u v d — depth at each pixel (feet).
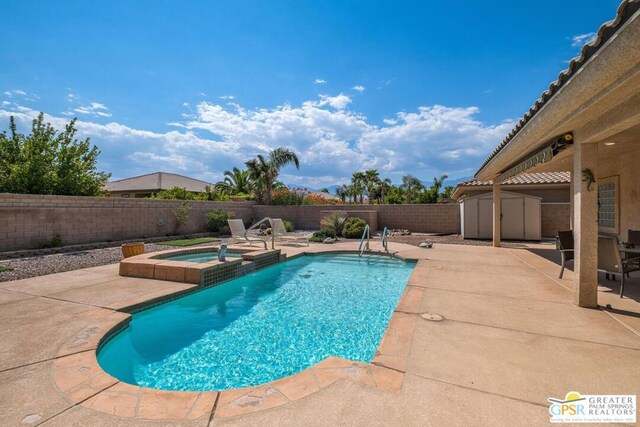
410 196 136.77
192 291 19.34
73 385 8.55
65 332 12.15
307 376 9.00
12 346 10.89
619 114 11.75
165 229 48.73
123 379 10.97
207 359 12.37
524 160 25.95
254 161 71.00
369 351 13.02
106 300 16.37
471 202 47.01
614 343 10.98
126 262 22.29
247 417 7.24
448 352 10.39
